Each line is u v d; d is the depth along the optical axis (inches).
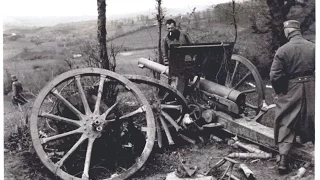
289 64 171.5
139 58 267.7
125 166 183.9
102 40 235.0
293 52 171.0
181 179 165.2
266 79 293.6
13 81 237.0
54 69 245.6
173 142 197.5
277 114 173.6
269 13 286.2
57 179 167.0
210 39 305.3
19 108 224.5
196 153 196.7
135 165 170.9
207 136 215.6
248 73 227.0
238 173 172.2
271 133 183.6
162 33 279.9
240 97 204.2
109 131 184.7
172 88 207.8
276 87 175.6
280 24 279.1
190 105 217.5
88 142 173.2
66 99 190.9
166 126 205.2
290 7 275.3
